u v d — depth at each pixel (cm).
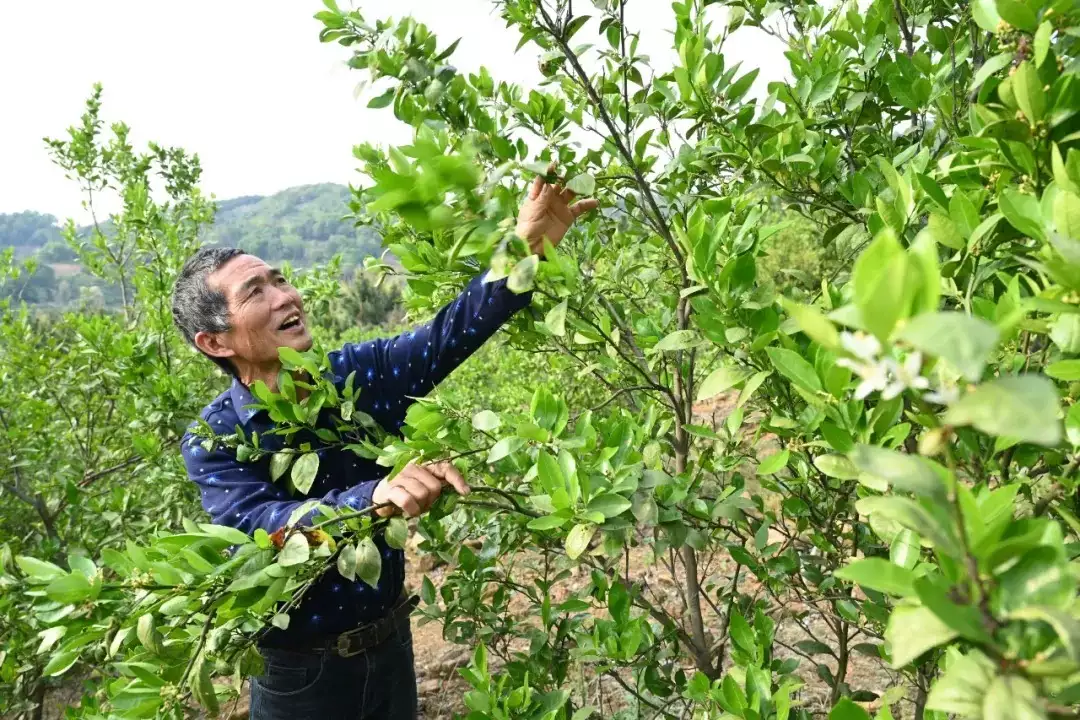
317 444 202
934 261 55
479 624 253
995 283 128
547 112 183
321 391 176
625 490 138
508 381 612
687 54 181
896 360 59
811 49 207
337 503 161
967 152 126
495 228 114
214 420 211
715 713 157
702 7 202
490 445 161
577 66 173
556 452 149
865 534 185
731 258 137
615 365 200
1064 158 103
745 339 136
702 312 142
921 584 60
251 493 189
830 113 200
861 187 177
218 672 141
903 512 62
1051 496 98
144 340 356
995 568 64
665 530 153
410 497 146
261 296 199
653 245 234
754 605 232
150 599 138
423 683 352
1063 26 106
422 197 106
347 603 201
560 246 213
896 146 200
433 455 151
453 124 174
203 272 200
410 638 238
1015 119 102
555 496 134
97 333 354
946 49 174
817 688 283
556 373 437
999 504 73
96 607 146
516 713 184
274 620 142
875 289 53
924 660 124
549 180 158
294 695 207
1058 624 54
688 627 302
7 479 437
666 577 355
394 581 219
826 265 251
